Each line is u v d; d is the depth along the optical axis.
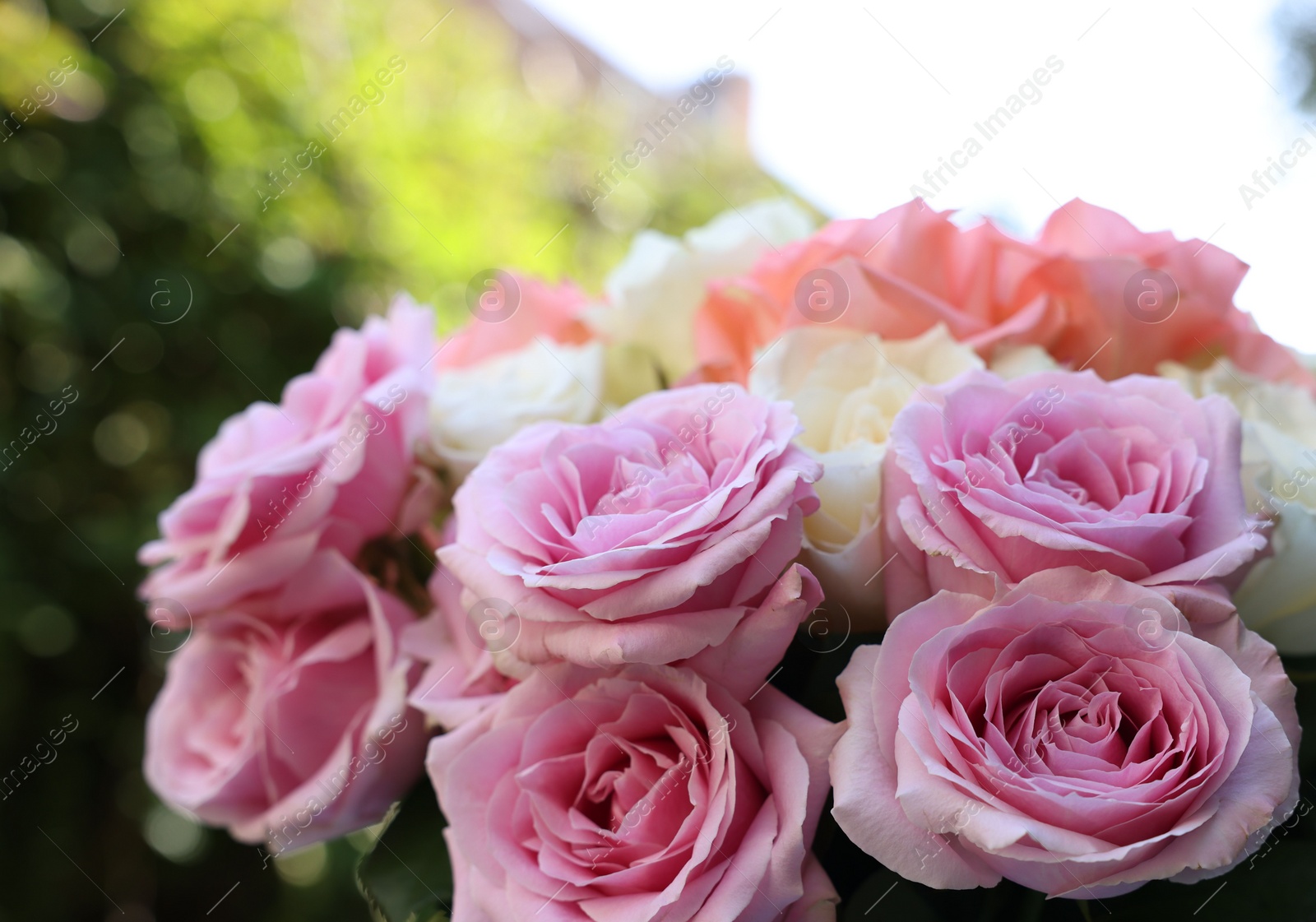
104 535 0.78
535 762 0.36
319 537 0.44
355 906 0.83
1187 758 0.33
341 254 0.82
